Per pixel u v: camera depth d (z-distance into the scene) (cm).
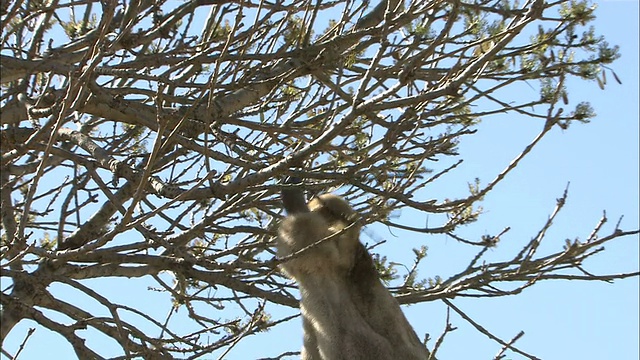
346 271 932
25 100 1038
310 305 918
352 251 941
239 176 1069
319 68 1009
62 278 938
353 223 900
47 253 886
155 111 1054
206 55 991
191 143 962
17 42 1121
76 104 827
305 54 1005
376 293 938
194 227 987
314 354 914
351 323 902
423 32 996
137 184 972
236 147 998
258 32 1118
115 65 989
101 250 1010
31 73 970
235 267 952
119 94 1014
